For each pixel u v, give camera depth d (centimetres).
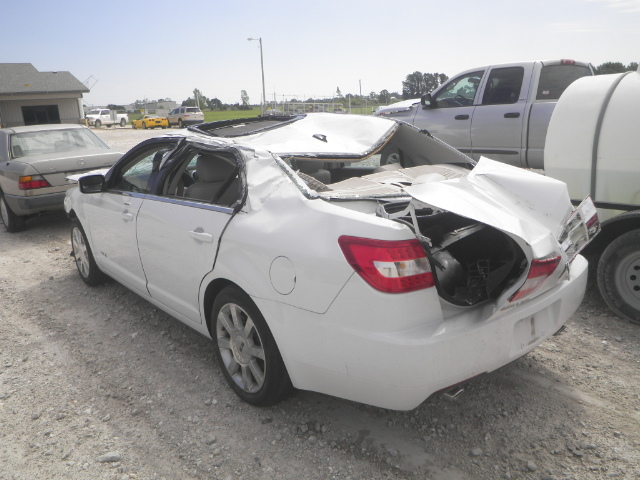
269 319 271
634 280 385
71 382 348
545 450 264
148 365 366
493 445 270
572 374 331
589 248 419
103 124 5075
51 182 732
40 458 275
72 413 313
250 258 280
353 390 251
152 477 258
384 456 265
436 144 401
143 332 417
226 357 322
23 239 750
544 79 792
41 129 837
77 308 471
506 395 311
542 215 269
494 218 238
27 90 3500
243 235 285
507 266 256
